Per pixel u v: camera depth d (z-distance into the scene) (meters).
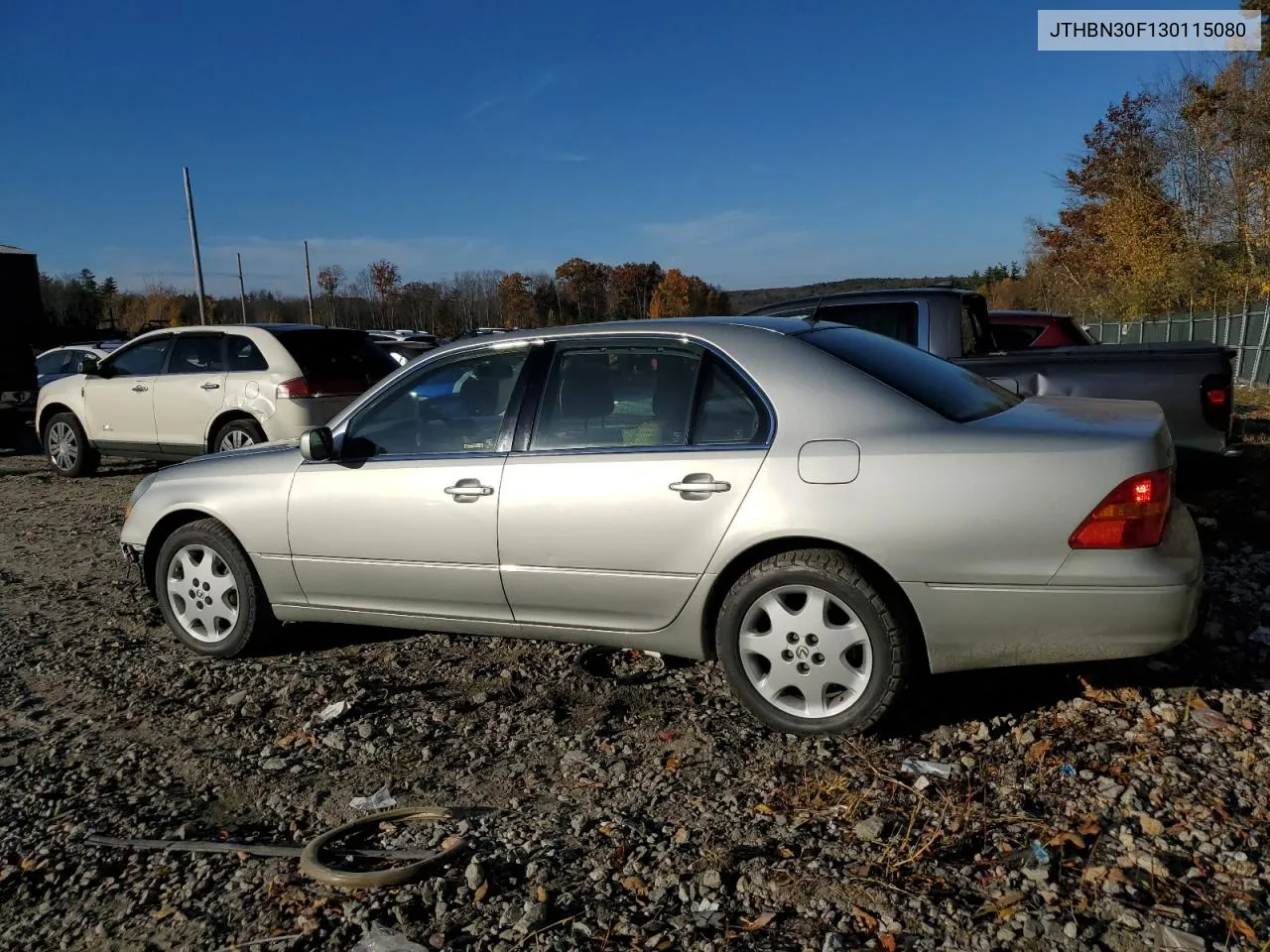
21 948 2.78
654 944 2.63
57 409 11.41
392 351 21.16
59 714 4.43
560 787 3.56
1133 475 3.38
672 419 3.99
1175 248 33.59
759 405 3.83
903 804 3.25
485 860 3.06
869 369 3.85
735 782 3.49
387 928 2.75
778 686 3.78
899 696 3.62
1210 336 25.78
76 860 3.20
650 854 3.06
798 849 3.04
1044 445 3.45
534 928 2.72
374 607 4.68
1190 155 33.75
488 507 4.23
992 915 2.66
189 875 3.08
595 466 4.03
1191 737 3.59
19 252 13.84
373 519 4.52
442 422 4.52
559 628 4.27
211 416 9.88
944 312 7.07
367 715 4.24
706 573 3.83
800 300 7.67
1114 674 4.14
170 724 4.28
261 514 4.82
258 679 4.75
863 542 3.54
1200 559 3.54
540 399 4.27
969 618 3.50
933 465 3.51
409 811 3.39
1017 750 3.58
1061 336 8.88
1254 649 4.43
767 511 3.69
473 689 4.50
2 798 3.64
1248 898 2.67
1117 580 3.36
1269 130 28.69
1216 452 6.17
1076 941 2.54
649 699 4.29
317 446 4.58
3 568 7.22
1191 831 2.98
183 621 5.15
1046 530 3.39
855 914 2.70
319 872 2.99
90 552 7.64
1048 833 3.03
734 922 2.71
